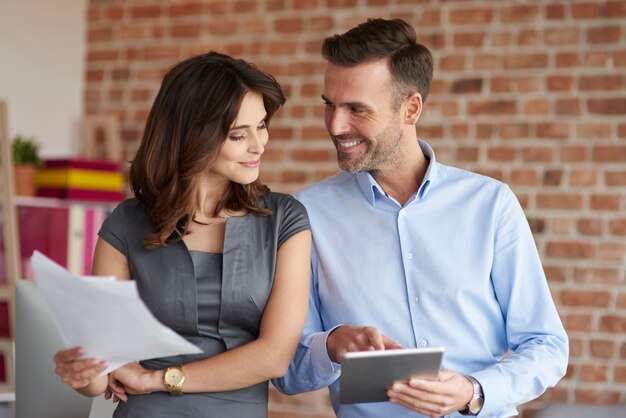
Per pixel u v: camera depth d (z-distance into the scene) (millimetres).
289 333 1811
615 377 3695
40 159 4156
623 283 3707
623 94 3734
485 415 1848
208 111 1795
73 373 1622
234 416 1780
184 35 4508
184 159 1822
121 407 1812
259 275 1837
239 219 1874
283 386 2053
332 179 2191
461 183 2109
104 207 4199
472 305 2047
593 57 3773
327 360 1896
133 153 4598
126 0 4641
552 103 3820
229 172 1823
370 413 2023
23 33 4434
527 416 3768
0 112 3605
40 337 2027
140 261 1842
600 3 3770
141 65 4605
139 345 1550
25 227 3902
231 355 1765
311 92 4219
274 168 4258
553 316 2037
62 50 4633
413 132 2107
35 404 2025
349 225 2111
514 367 1905
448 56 3969
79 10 4723
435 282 2041
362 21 4133
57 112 4613
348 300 2072
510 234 2061
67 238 4035
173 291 1814
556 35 3824
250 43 4355
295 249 1878
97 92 4699
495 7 3906
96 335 1555
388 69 2008
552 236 3797
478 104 3918
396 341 2041
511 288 2055
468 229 2064
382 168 2066
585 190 3766
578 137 3781
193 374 1748
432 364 1607
